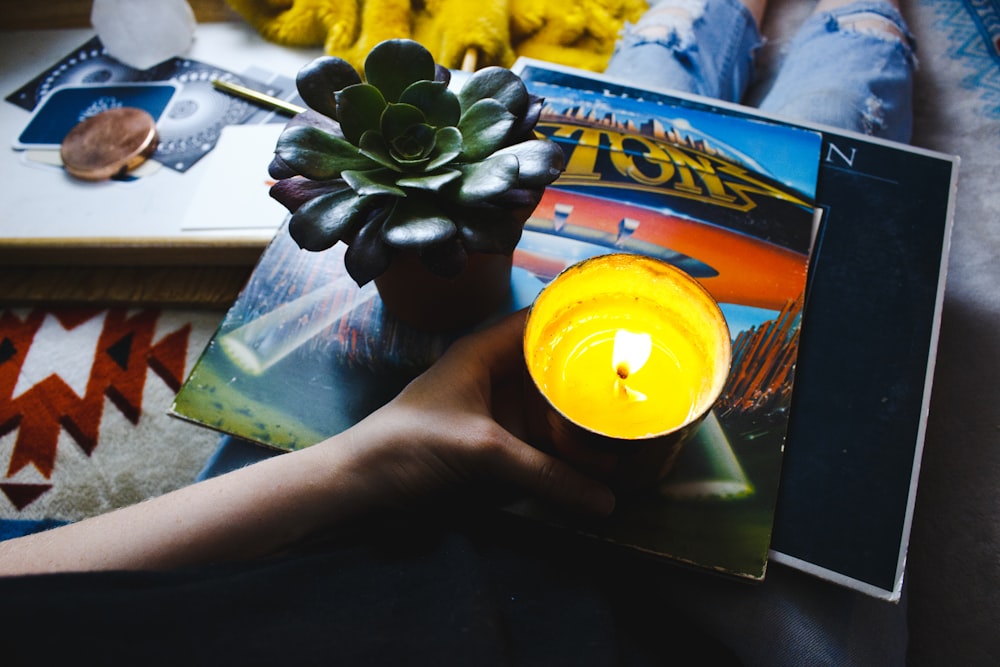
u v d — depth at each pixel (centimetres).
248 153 92
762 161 67
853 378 56
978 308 77
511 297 60
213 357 59
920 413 55
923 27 95
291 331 60
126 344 100
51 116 101
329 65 47
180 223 90
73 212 92
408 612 40
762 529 50
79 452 94
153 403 96
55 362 99
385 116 44
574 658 41
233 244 87
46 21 111
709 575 51
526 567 49
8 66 107
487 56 97
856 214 64
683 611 52
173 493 46
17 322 102
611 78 74
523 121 47
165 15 100
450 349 50
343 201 44
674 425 47
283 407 56
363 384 57
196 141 96
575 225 63
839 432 54
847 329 59
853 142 68
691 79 87
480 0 97
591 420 47
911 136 89
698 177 66
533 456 45
